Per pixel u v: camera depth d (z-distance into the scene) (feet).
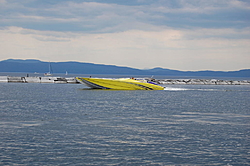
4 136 59.06
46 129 66.03
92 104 118.32
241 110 106.11
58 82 344.49
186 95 180.96
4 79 348.38
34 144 53.83
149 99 147.13
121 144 54.75
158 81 388.98
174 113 95.55
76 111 96.12
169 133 63.87
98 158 47.19
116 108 106.42
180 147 53.36
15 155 47.93
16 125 70.13
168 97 162.30
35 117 82.28
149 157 48.01
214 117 87.56
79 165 44.21
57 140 56.75
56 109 100.58
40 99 137.28
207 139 59.06
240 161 46.78
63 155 48.24
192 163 45.70
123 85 213.46
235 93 210.38
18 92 183.93
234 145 55.01
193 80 421.18
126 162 45.73
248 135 62.85
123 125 72.13
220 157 48.42
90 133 62.75
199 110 104.73
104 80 211.20
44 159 46.34
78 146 53.11
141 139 58.39
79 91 198.29
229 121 80.12
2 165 43.75
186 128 69.46
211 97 168.14
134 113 93.76
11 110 96.78
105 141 56.54
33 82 343.05
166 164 45.19
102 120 78.89
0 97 146.20
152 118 83.97
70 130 65.36
